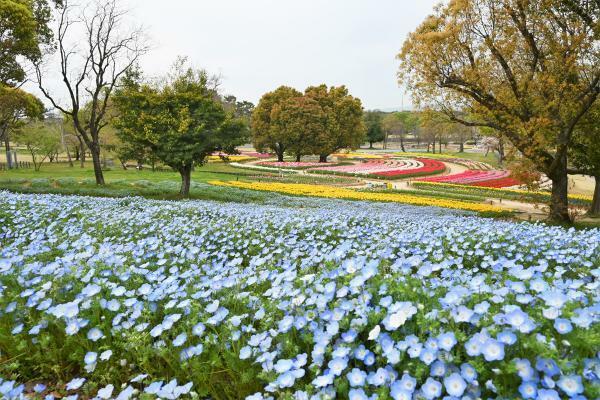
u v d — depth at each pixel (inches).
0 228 306.7
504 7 633.0
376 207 827.4
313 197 1051.9
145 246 238.5
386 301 111.8
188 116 828.6
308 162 2504.9
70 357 127.7
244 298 142.9
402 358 94.2
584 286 132.2
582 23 582.6
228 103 3479.3
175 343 114.0
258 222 319.9
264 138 2517.2
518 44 668.1
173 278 161.9
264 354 102.6
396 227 319.3
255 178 1659.7
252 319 133.7
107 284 157.2
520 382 82.3
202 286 154.6
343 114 2474.2
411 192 1246.9
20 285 172.7
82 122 1793.8
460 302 111.3
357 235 273.6
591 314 95.7
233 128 885.8
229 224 304.8
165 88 866.1
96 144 1003.3
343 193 1151.6
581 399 69.8
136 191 891.4
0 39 889.5
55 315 136.6
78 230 295.0
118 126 840.9
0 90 986.7
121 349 127.6
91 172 1619.1
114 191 874.8
